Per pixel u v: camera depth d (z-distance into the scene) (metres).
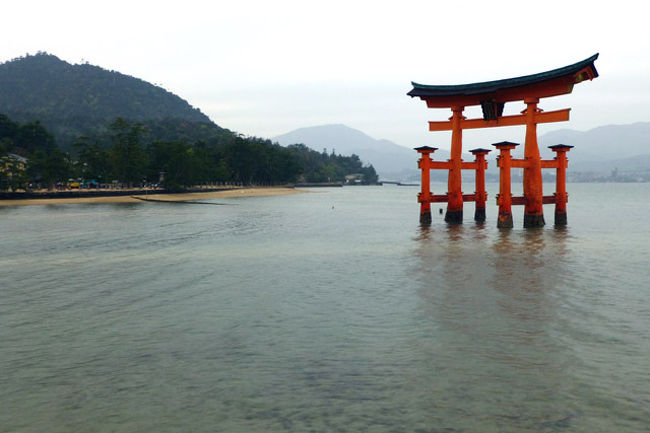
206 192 156.38
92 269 26.36
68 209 84.81
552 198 48.31
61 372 11.81
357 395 10.36
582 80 39.34
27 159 134.62
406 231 45.75
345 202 121.19
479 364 11.98
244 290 20.81
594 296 18.98
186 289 21.12
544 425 9.03
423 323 15.50
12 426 9.22
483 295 19.27
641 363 11.99
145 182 156.50
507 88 42.94
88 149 153.75
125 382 11.16
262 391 10.60
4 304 18.67
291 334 14.57
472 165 51.44
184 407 9.90
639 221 56.28
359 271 25.05
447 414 9.48
